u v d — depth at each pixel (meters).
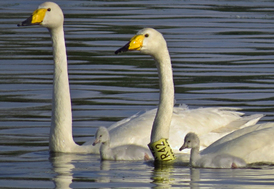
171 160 13.42
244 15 35.22
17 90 19.61
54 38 14.60
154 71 22.41
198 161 12.82
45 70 22.41
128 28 30.69
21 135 15.23
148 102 18.20
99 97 18.80
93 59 24.12
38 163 13.05
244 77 21.33
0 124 16.06
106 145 13.62
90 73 21.92
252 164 12.89
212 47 26.45
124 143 14.46
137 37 12.92
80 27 30.97
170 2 40.75
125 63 23.69
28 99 18.59
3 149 14.07
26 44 27.08
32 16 14.28
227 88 19.88
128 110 17.44
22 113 17.09
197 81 20.78
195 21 33.03
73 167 12.73
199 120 15.25
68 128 14.48
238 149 13.00
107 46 26.58
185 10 37.00
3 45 26.80
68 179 11.56
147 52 13.02
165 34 29.17
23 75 21.61
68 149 14.39
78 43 27.11
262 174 11.99
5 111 17.28
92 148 14.41
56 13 14.37
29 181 11.38
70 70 22.36
